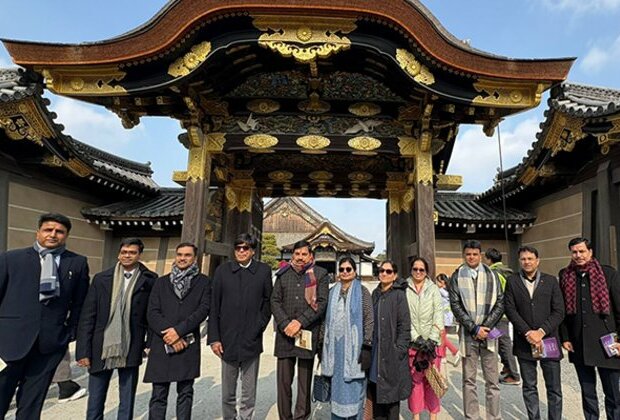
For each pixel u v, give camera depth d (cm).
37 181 984
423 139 657
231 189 913
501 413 475
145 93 580
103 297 365
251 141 693
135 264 390
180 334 357
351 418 368
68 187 1106
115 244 1252
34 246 359
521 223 1188
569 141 814
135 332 371
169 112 652
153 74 571
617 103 636
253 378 395
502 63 561
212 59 561
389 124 706
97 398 357
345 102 711
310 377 399
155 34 546
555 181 1030
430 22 545
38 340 339
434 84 573
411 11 541
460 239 1276
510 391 558
